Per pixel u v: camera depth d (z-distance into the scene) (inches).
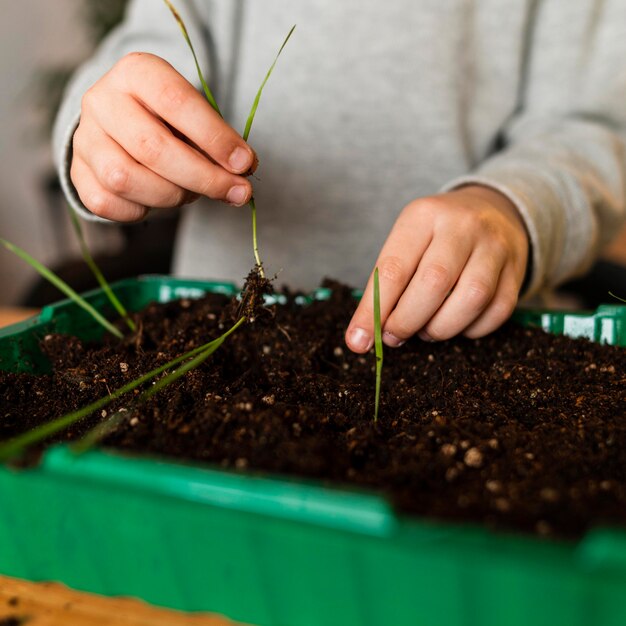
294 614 8.6
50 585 9.8
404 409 11.5
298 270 20.1
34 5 42.7
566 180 15.7
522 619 7.6
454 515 8.1
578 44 18.6
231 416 10.1
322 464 9.1
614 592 7.1
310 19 18.2
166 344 12.7
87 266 21.1
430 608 7.9
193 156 11.1
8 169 45.9
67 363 12.4
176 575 8.8
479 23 18.7
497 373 12.2
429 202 12.7
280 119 19.1
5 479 8.7
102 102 11.5
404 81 18.3
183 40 17.4
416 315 11.6
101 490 8.1
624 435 10.1
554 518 8.0
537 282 14.7
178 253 23.4
